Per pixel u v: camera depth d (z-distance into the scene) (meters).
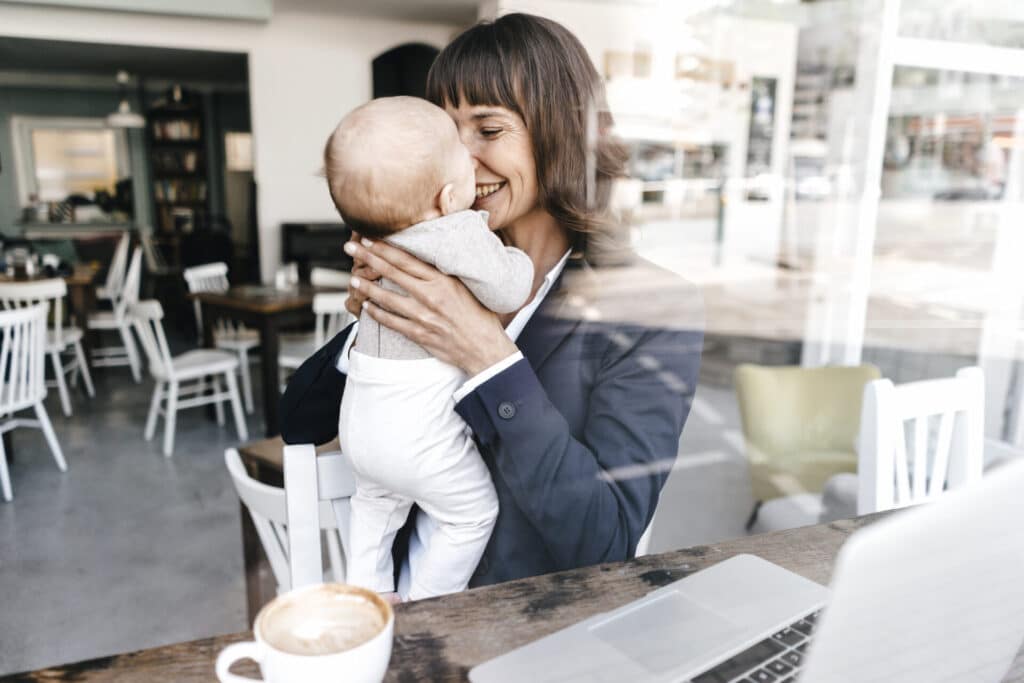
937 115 3.56
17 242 6.93
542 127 0.88
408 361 0.80
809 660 0.47
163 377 3.46
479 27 0.89
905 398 1.32
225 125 9.15
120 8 5.15
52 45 5.99
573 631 0.67
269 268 5.90
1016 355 3.00
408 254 0.78
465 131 0.90
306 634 0.48
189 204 9.09
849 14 3.92
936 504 0.46
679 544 2.31
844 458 2.41
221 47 5.54
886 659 0.48
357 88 5.89
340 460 0.96
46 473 3.21
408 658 0.63
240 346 4.16
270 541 1.18
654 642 0.65
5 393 3.18
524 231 0.95
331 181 0.77
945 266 3.46
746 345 3.92
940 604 0.48
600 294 0.90
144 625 2.04
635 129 4.34
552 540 0.84
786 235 4.32
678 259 4.31
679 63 4.31
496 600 0.72
